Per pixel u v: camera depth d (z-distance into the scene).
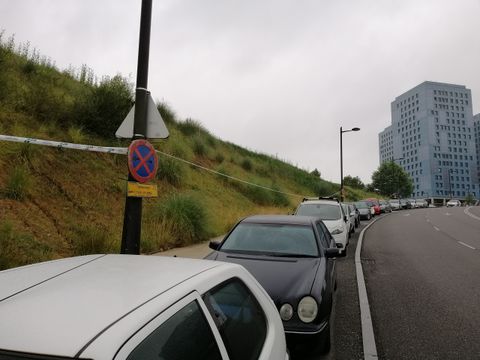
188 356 1.78
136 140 5.52
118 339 1.47
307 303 4.30
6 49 13.43
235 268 2.80
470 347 4.90
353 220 19.11
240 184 23.42
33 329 1.51
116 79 14.17
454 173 156.38
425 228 21.83
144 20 5.94
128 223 5.55
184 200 12.37
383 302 6.86
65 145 6.76
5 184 8.60
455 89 161.12
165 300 1.83
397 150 176.00
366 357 4.59
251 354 2.34
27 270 2.25
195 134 25.52
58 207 9.21
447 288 7.84
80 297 1.79
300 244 5.96
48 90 12.94
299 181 41.09
